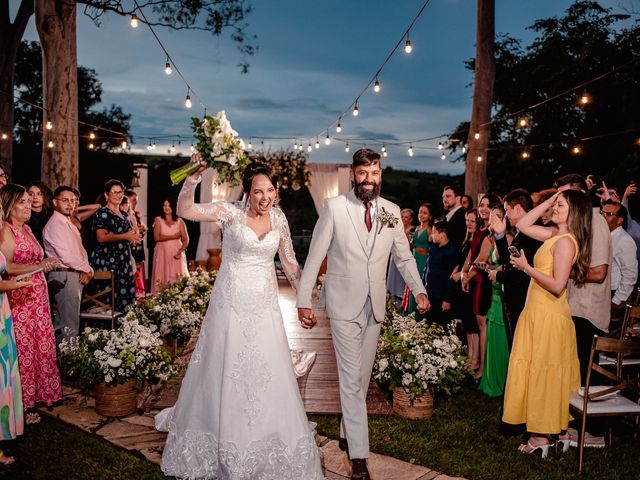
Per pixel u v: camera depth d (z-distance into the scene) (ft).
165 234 26.94
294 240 55.77
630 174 51.19
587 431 13.28
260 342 10.29
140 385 14.11
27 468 10.86
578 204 11.42
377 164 10.70
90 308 20.04
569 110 62.03
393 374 13.66
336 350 10.83
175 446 10.48
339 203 10.84
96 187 71.77
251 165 10.63
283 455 9.96
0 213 11.55
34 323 13.42
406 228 25.90
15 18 40.91
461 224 21.86
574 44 66.90
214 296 10.68
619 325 14.99
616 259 14.92
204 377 10.39
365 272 10.71
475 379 16.07
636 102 56.75
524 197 14.06
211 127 10.19
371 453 11.82
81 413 13.76
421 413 13.61
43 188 17.08
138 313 18.28
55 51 28.14
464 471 11.00
